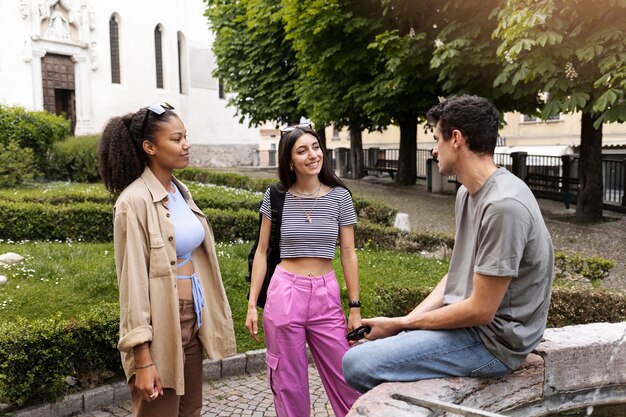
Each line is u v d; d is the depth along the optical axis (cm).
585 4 888
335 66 1580
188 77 3434
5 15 2555
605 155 2222
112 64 3025
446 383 238
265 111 2216
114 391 440
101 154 278
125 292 259
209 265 308
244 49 2236
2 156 1517
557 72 942
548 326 502
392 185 2158
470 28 1195
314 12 1482
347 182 2330
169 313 267
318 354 329
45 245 811
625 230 1191
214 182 1880
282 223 331
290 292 322
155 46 3216
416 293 510
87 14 2845
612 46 880
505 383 253
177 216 288
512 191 226
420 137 3072
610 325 306
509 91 1082
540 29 913
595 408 281
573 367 271
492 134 235
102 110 2942
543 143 2606
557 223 1298
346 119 1905
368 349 248
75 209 894
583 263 670
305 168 325
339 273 728
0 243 842
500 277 221
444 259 830
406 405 223
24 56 2606
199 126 3509
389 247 877
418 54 1317
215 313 306
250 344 534
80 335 425
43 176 1870
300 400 326
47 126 1836
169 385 267
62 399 416
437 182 1902
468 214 249
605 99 849
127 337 254
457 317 235
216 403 446
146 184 275
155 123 273
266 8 2017
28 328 405
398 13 1426
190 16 3431
